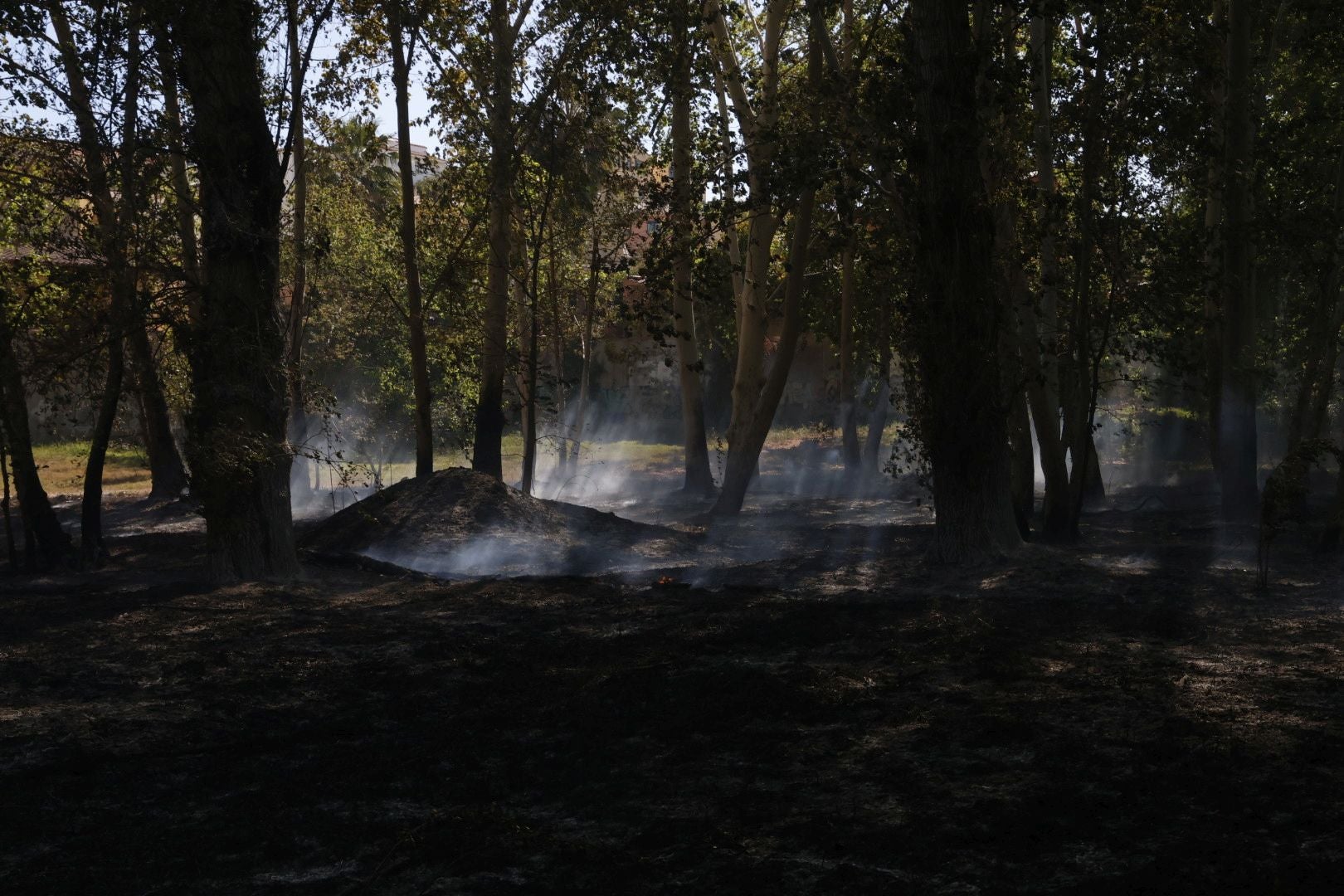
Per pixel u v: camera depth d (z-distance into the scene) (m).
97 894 5.72
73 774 7.71
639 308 17.47
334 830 6.51
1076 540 18.28
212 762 7.91
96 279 15.03
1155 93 16.48
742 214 17.86
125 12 14.44
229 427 14.98
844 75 16.80
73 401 18.20
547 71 20.83
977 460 15.52
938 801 6.68
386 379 31.09
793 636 11.27
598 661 10.54
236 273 14.73
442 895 5.59
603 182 23.75
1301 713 8.22
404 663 10.70
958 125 14.59
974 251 15.05
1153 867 5.55
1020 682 9.35
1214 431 21.72
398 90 20.28
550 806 6.88
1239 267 19.30
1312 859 5.60
